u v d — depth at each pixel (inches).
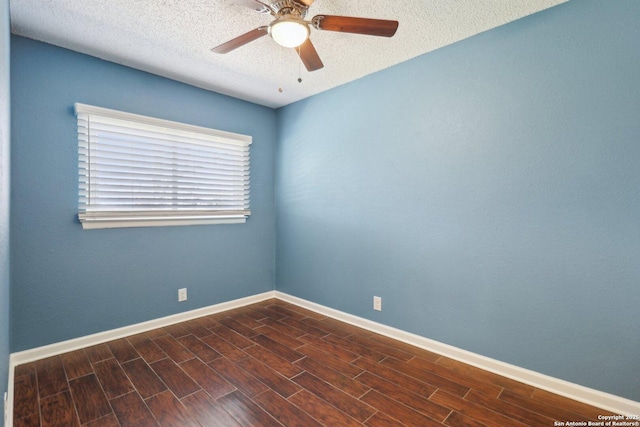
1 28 40.9
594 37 69.8
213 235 127.5
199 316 123.5
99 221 98.7
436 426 65.0
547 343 77.4
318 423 65.8
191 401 72.4
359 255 116.2
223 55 97.1
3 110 46.2
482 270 87.0
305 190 135.0
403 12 76.4
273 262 149.3
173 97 114.1
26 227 87.7
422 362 90.4
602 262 70.1
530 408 70.6
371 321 113.0
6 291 62.7
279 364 88.9
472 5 73.9
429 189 96.9
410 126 100.7
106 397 73.3
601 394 70.6
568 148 73.5
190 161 118.6
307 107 133.0
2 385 47.1
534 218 78.5
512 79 80.8
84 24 81.0
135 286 107.5
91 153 97.0
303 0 62.7
